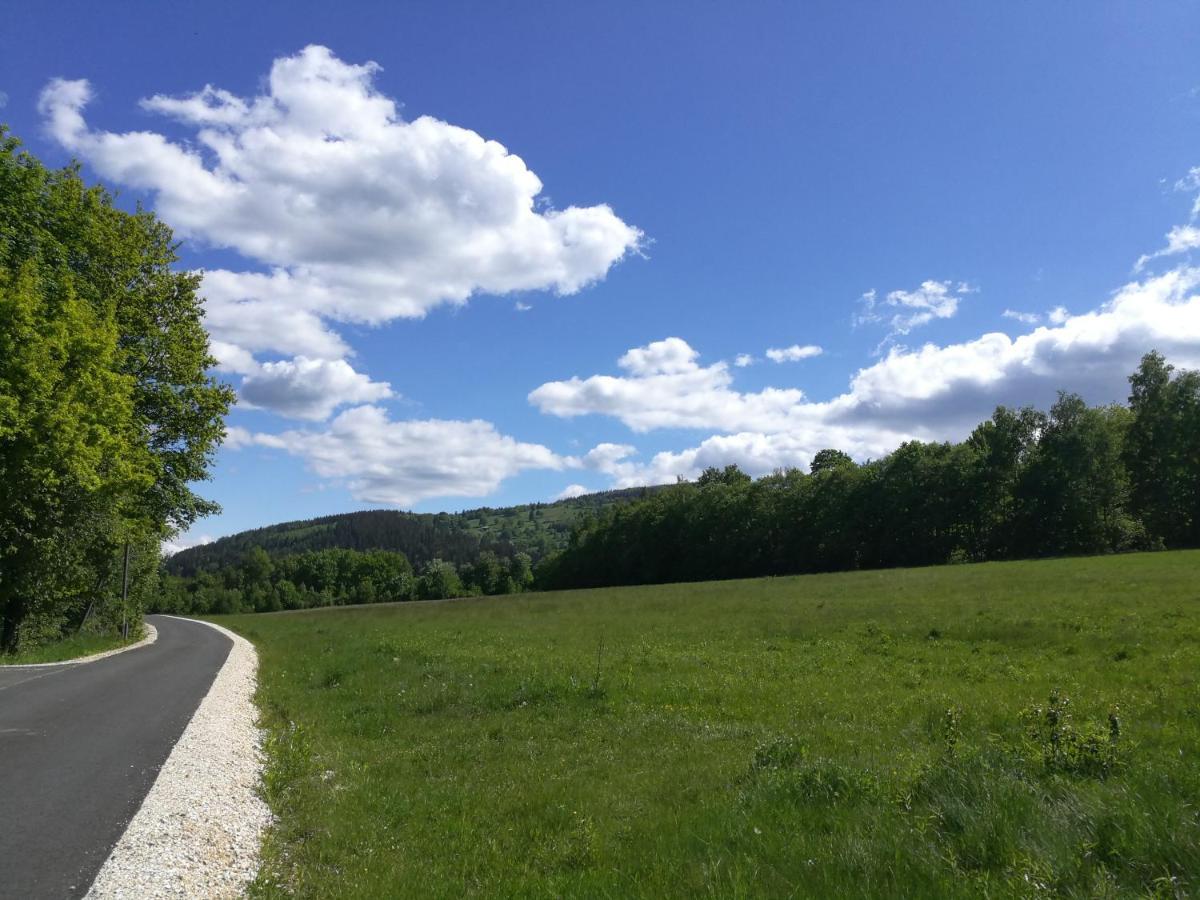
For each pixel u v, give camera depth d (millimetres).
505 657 25719
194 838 7395
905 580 47656
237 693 19547
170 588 156125
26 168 29000
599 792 9602
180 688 19312
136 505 36750
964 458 88062
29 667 25016
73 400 28750
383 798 9641
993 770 7457
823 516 95625
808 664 21969
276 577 166625
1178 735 10484
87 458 28812
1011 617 27344
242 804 8961
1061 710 9070
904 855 5965
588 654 26078
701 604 44781
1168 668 17297
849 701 15781
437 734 14195
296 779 10594
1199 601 27391
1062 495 80375
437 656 26672
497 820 8711
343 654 30062
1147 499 82188
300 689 21031
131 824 7598
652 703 16500
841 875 5789
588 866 7035
